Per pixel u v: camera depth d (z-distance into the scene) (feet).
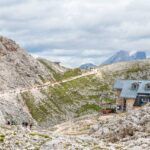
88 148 110.32
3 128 129.90
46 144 110.11
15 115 498.28
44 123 574.97
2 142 109.19
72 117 637.30
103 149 113.50
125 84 424.46
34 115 589.32
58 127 290.56
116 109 387.55
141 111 211.82
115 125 202.18
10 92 638.53
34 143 111.14
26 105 612.29
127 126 192.24
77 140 123.54
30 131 132.16
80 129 239.50
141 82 411.13
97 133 201.87
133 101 399.44
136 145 131.95
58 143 110.93
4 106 502.79
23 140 112.88
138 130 186.91
